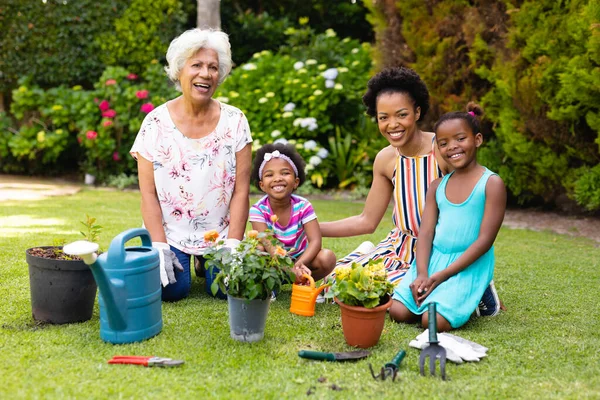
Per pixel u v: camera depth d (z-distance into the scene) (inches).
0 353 81.3
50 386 71.9
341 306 88.8
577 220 207.5
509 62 197.0
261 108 279.1
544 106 192.1
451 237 104.0
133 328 86.8
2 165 311.4
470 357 83.6
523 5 191.3
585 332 96.7
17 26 306.8
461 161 103.2
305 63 307.0
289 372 78.3
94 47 319.6
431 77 228.2
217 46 112.4
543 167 203.0
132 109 291.4
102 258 86.0
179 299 111.8
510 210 230.8
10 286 112.5
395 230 120.8
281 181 112.4
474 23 211.5
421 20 231.8
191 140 116.1
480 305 106.0
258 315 88.7
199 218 118.2
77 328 93.0
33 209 204.7
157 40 324.5
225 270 88.8
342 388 73.8
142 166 116.3
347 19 406.6
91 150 286.0
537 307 111.0
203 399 70.0
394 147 116.8
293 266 99.8
